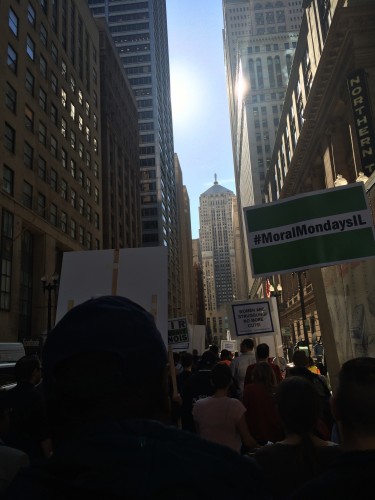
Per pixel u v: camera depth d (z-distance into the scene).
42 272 42.50
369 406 1.92
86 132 58.81
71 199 51.22
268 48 116.62
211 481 1.16
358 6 31.16
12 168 37.75
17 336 36.78
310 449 2.99
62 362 1.29
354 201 5.93
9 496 1.13
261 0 144.75
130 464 1.13
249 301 12.21
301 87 51.72
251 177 112.25
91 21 66.12
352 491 1.69
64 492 1.09
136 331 1.35
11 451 3.12
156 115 124.44
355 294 6.70
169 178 138.75
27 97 41.53
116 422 1.25
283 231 6.15
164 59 148.75
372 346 6.35
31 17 43.97
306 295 53.38
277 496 2.91
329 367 5.21
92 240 57.44
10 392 4.76
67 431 1.27
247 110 113.81
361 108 30.08
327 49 34.75
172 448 1.20
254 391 5.85
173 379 4.81
